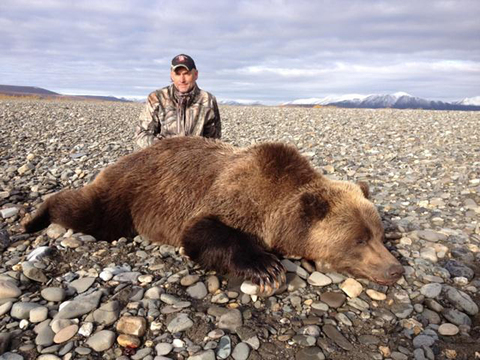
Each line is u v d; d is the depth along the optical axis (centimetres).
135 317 131
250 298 150
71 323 130
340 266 170
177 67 249
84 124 650
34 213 218
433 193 274
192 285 156
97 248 184
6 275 155
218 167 191
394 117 783
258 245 173
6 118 670
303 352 123
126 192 200
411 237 201
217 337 127
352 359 122
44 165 349
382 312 145
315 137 525
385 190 284
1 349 119
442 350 127
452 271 172
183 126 263
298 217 172
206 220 175
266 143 191
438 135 511
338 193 177
